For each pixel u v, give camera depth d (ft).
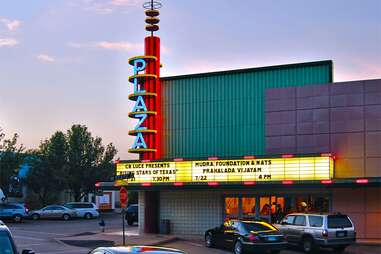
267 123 100.73
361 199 93.30
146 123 108.99
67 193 212.23
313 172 91.50
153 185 104.47
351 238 78.02
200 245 90.79
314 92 97.50
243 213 103.30
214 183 98.78
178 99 110.83
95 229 125.39
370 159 92.53
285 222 83.10
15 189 180.96
